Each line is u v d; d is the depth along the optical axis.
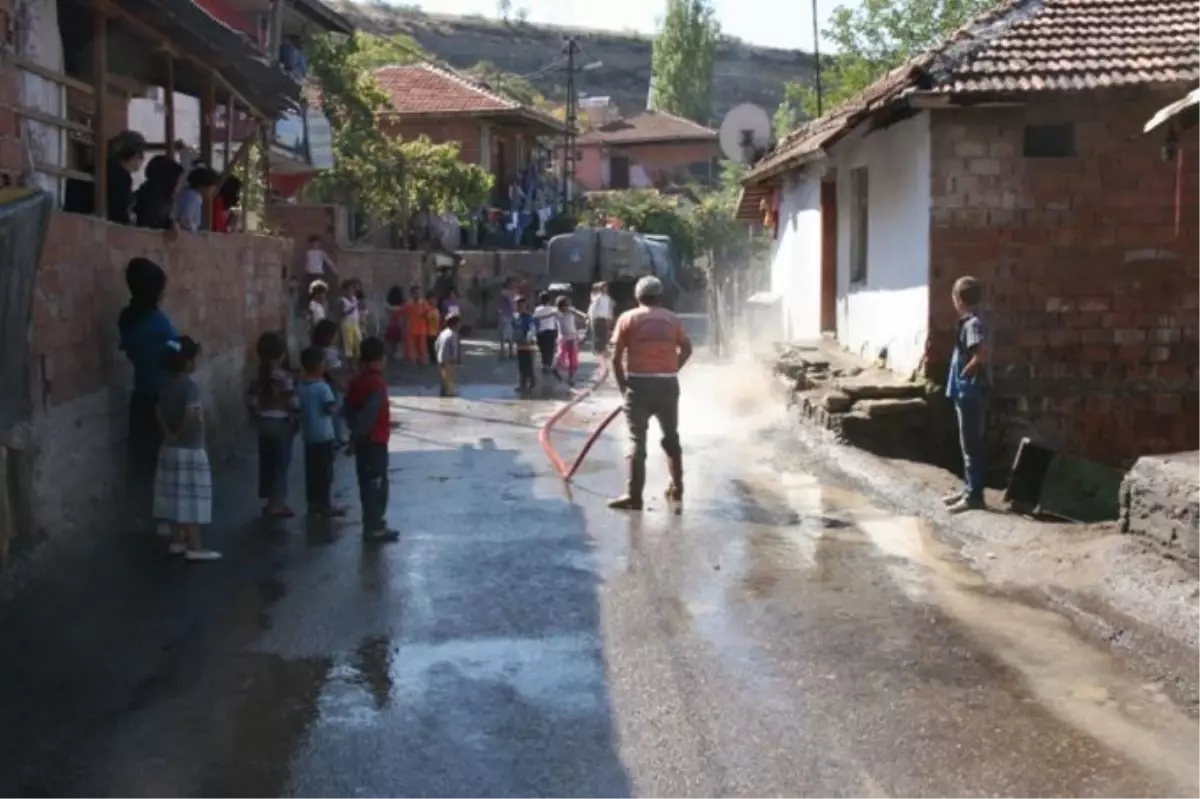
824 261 20.53
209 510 9.16
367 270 30.56
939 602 8.11
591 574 8.85
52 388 8.73
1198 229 13.66
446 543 9.86
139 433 10.05
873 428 13.66
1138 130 13.64
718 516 10.84
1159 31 13.95
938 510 10.80
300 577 8.76
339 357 17.28
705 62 88.12
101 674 6.65
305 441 10.77
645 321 11.29
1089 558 8.62
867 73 31.19
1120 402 13.83
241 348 15.09
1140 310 13.79
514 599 8.23
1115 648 7.16
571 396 21.36
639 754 5.68
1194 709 6.19
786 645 7.23
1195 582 7.72
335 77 31.98
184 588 8.39
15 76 9.66
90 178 10.93
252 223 21.39
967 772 5.45
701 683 6.61
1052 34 13.97
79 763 5.51
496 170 50.34
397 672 6.80
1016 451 13.71
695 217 53.34
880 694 6.42
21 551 8.17
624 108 109.94
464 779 5.43
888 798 5.20
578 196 56.19
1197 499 7.91
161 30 12.28
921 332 14.09
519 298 25.39
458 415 18.50
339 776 5.45
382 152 34.06
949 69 13.34
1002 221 13.73
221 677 6.68
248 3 26.53
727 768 5.52
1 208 7.09
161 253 11.73
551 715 6.16
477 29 114.81
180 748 5.71
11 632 7.22
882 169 15.94
